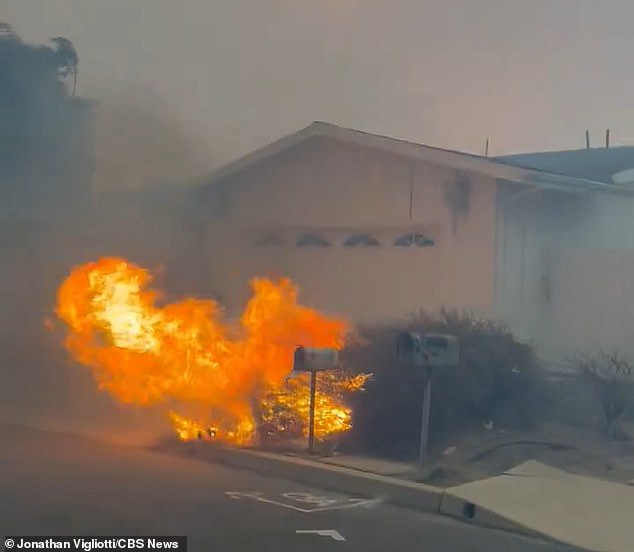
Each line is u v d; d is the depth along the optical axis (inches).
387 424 418.6
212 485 363.3
